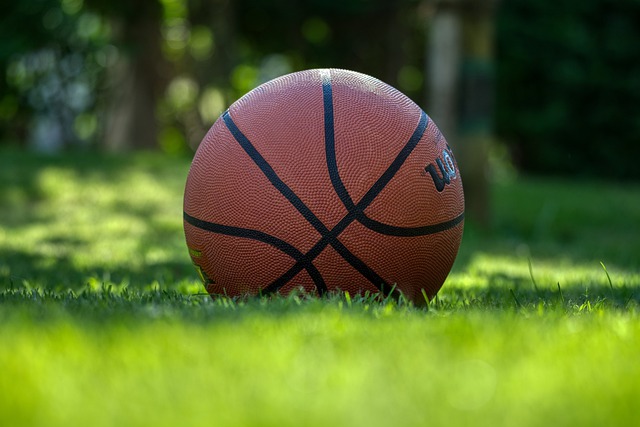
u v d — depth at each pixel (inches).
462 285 290.8
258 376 123.1
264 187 201.5
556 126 1055.6
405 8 1051.3
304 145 201.2
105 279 294.5
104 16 952.3
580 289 275.3
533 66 1056.8
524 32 1033.5
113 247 438.6
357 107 206.7
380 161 201.5
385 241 201.9
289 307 180.1
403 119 209.6
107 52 961.5
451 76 536.1
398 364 130.0
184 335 146.0
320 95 208.1
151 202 626.2
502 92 1075.3
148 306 189.3
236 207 204.1
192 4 1005.2
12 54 852.0
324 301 187.6
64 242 458.0
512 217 638.5
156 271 339.3
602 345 148.2
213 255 210.5
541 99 1080.8
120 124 974.4
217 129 214.4
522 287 286.8
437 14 535.2
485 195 551.2
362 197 199.5
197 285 279.1
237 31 1060.5
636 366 134.6
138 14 948.6
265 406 108.0
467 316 173.5
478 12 530.3
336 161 200.1
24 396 112.4
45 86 1039.0
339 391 115.1
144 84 968.3
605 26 1045.8
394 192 201.5
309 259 201.0
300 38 1110.4
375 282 205.3
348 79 214.2
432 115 545.3
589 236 594.2
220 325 156.5
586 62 1043.3
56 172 668.7
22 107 1042.1
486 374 125.3
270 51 1152.2
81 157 732.0
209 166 211.0
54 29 892.0
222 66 995.3
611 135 1067.3
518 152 1145.4
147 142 975.0
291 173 200.2
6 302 200.1
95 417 104.1
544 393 116.6
